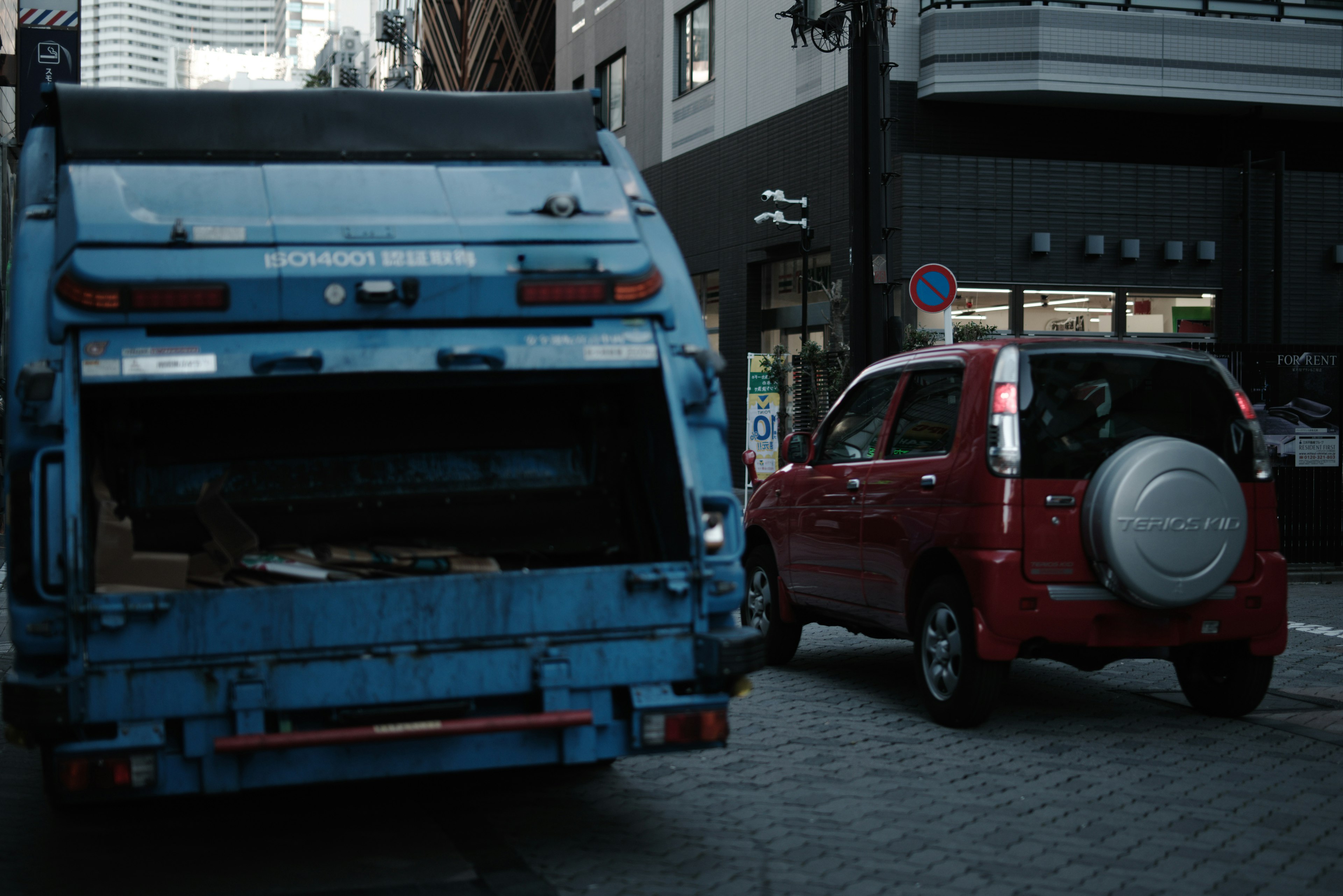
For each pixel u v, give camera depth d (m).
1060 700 8.16
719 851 5.11
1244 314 23.72
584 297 4.78
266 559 4.87
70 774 4.08
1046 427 6.92
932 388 7.64
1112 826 5.44
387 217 4.73
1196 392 7.23
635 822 5.55
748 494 18.61
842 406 8.73
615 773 6.42
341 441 5.29
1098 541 6.71
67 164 4.80
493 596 4.49
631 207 5.16
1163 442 6.79
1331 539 15.14
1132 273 23.64
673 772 6.40
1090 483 6.84
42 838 5.40
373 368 4.54
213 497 4.93
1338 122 24.94
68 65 22.27
